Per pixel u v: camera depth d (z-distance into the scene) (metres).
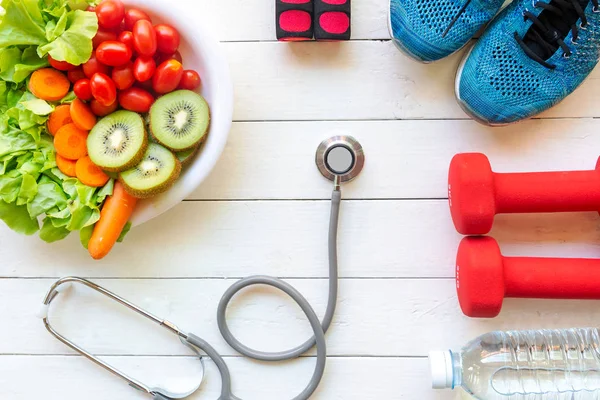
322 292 0.94
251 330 0.95
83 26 0.84
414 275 0.94
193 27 0.88
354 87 0.93
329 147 0.92
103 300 0.95
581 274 0.88
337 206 0.91
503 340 0.92
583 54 0.88
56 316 0.95
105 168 0.87
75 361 0.95
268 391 0.94
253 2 0.93
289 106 0.93
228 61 0.93
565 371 0.92
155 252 0.94
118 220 0.88
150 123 0.88
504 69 0.89
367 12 0.93
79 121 0.86
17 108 0.86
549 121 0.93
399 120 0.93
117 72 0.86
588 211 0.91
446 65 0.93
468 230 0.89
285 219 0.94
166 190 0.89
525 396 0.91
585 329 0.93
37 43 0.85
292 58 0.93
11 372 0.95
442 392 0.94
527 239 0.94
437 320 0.94
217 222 0.94
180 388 0.94
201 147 0.90
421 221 0.94
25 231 0.89
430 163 0.94
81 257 0.94
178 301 0.95
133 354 0.95
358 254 0.94
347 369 0.94
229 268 0.94
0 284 0.94
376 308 0.94
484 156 0.89
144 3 0.87
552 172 0.89
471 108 0.90
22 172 0.87
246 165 0.94
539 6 0.88
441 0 0.88
